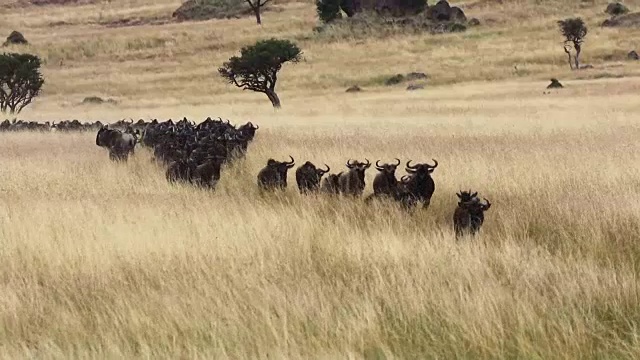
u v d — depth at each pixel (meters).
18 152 98.12
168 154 79.69
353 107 199.00
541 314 30.75
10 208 53.06
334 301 32.31
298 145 91.06
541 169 64.69
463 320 29.50
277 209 52.75
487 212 50.69
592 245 41.41
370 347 27.80
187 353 27.55
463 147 83.44
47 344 28.48
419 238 42.97
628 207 47.31
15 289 34.91
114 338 28.80
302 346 27.45
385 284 33.97
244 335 28.70
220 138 84.44
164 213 50.12
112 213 50.31
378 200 53.28
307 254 39.53
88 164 82.00
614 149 75.94
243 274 35.94
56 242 42.22
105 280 36.06
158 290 34.72
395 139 95.25
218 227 44.75
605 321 30.39
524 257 38.69
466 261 37.34
